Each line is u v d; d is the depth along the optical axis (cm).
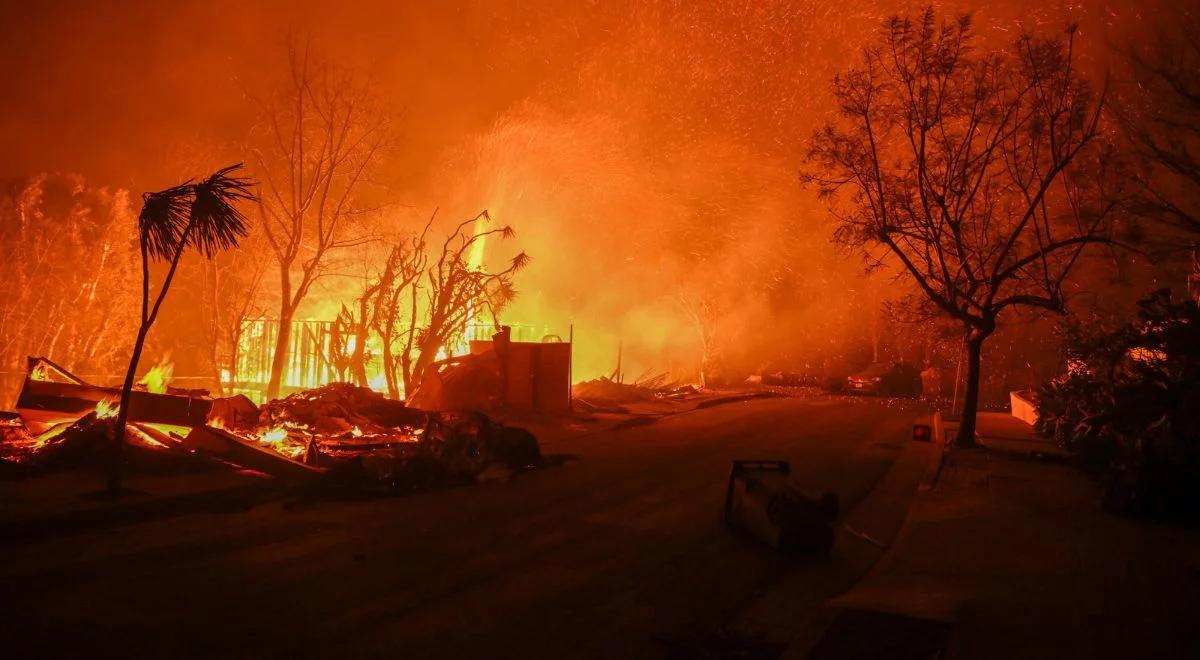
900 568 778
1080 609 620
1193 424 1011
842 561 823
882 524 1003
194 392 1444
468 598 665
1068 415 1602
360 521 921
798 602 688
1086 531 892
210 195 943
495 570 749
